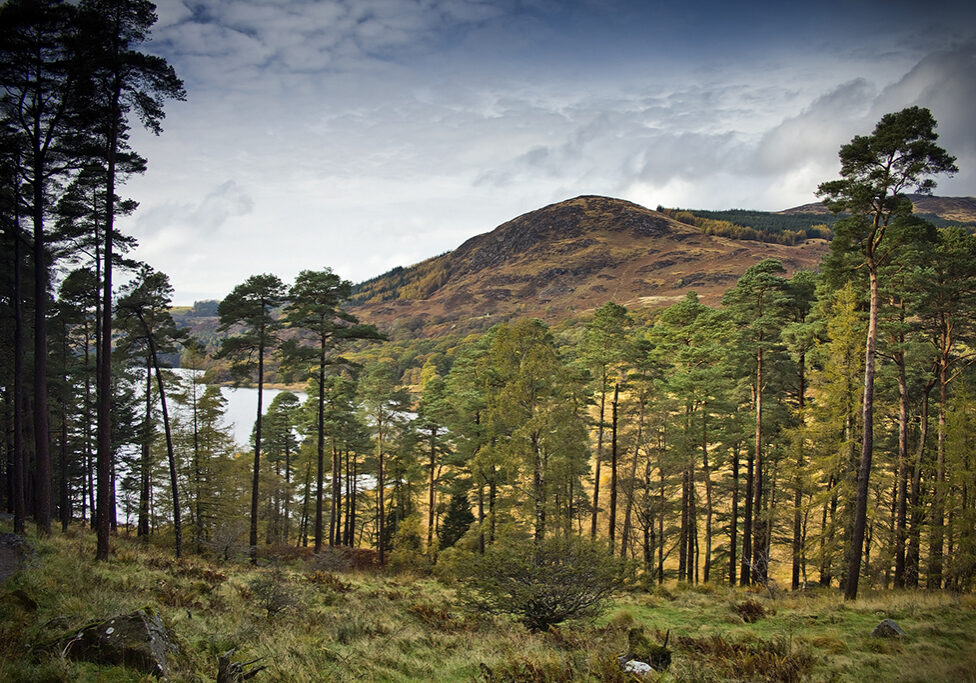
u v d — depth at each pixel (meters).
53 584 10.16
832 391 20.62
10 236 19.67
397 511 38.88
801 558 24.03
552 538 14.41
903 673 8.83
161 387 25.50
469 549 28.80
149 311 25.19
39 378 17.09
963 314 21.78
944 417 21.33
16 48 14.97
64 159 17.58
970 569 19.95
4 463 27.14
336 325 27.23
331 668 8.10
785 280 26.41
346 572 23.53
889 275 21.64
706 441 26.83
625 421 28.75
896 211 16.62
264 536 40.88
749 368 27.12
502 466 22.84
